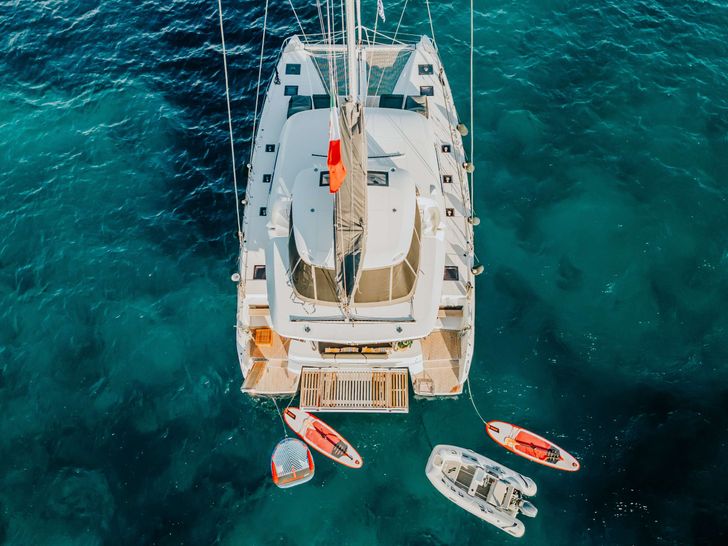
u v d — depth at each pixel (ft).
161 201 73.97
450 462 52.95
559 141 76.48
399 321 50.39
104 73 87.61
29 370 60.29
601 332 60.75
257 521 50.93
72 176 76.33
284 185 56.70
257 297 55.21
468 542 49.49
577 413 55.83
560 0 91.56
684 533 48.88
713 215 68.95
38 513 51.44
